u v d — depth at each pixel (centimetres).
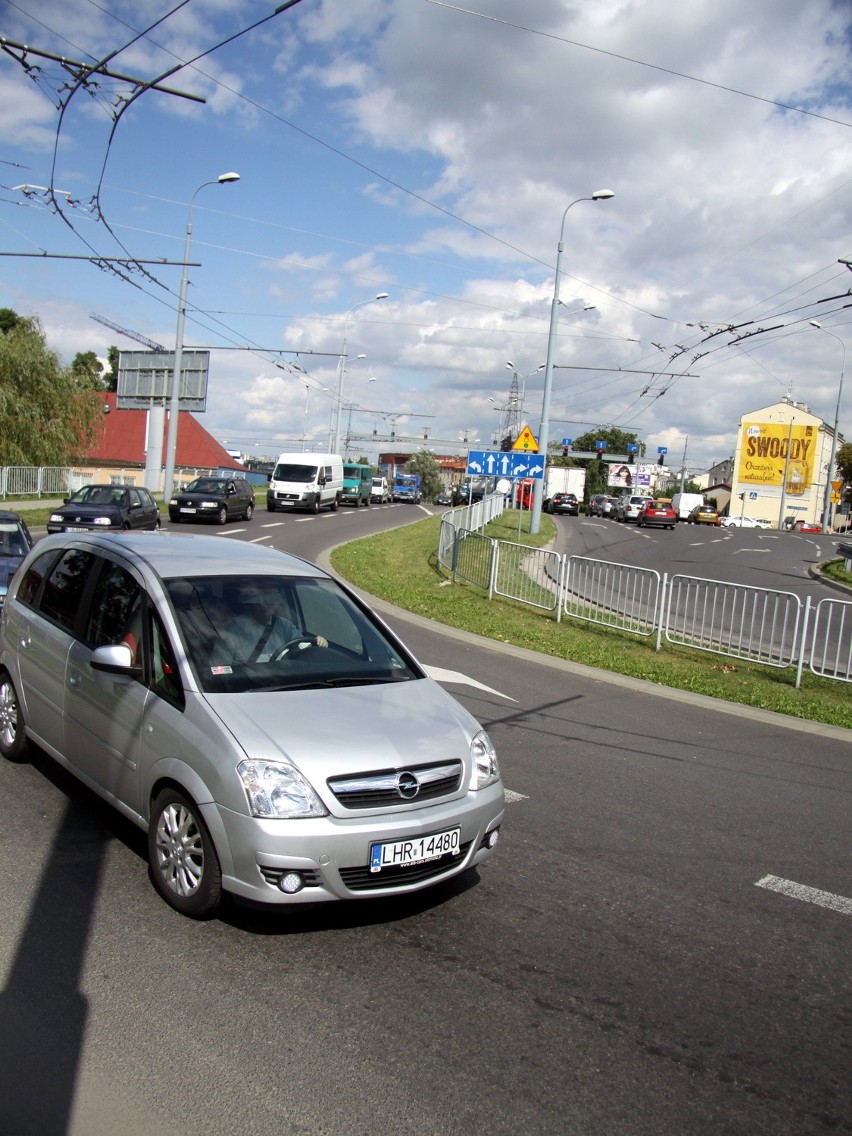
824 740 952
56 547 634
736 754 853
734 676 1223
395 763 424
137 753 469
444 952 423
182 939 416
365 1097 313
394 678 513
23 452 3875
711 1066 349
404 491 7712
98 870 483
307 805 404
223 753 417
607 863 550
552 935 449
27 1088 307
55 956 394
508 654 1318
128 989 372
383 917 455
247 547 612
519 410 6869
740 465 10194
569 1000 389
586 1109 317
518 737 845
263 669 481
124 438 7500
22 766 644
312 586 566
